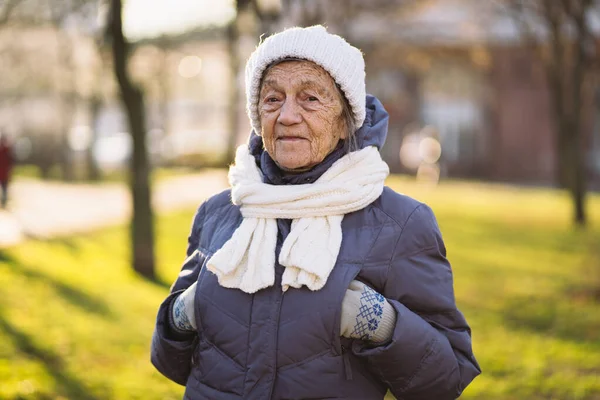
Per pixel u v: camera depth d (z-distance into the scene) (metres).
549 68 15.91
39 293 8.43
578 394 5.17
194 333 2.15
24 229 14.41
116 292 8.83
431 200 21.52
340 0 14.64
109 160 35.28
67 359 5.86
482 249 12.82
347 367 1.91
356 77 1.96
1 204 18.30
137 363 5.86
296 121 1.93
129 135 9.88
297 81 1.94
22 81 30.05
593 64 16.70
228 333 1.94
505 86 32.03
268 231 1.94
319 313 1.87
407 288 1.95
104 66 12.30
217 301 1.98
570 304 8.28
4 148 17.84
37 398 4.89
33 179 28.61
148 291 9.01
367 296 1.88
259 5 9.77
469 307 8.20
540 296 8.77
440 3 29.17
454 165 33.00
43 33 26.05
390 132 32.44
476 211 18.80
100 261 11.11
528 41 16.06
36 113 33.31
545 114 32.00
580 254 12.12
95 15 11.85
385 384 2.00
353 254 1.93
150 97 31.83
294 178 2.00
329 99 1.96
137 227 9.99
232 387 1.92
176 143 36.00
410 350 1.88
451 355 1.94
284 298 1.90
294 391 1.87
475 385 5.33
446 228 15.55
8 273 9.67
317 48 1.93
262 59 1.97
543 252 12.44
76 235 13.89
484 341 6.64
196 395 2.00
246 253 1.96
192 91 37.25
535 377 5.53
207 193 23.39
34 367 5.56
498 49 31.56
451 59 30.95
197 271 2.14
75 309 7.72
